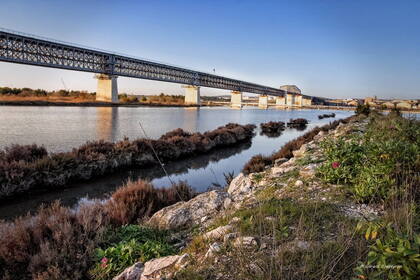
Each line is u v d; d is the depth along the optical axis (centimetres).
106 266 270
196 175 948
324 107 12094
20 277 278
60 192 719
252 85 13688
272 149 1598
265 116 5378
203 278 196
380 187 328
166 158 1191
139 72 8700
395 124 808
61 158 817
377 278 149
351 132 1017
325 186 399
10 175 664
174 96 13388
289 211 308
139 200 489
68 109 5084
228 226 287
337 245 208
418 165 365
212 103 14775
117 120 3089
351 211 305
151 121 3231
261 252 216
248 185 516
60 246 307
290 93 15750
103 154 932
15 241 317
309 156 643
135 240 330
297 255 203
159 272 229
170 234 366
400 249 135
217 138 1648
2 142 1363
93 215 398
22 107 5025
